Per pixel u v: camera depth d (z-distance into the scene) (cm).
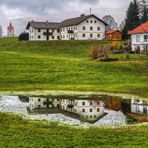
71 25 16925
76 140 2886
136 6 16612
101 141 2873
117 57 9681
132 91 6106
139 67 8262
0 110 4266
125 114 4244
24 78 7181
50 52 12681
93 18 16788
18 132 3080
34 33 17900
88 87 6450
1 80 6975
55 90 6197
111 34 15412
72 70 7938
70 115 4112
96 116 4075
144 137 3016
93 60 9694
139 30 11681
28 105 4738
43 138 2916
